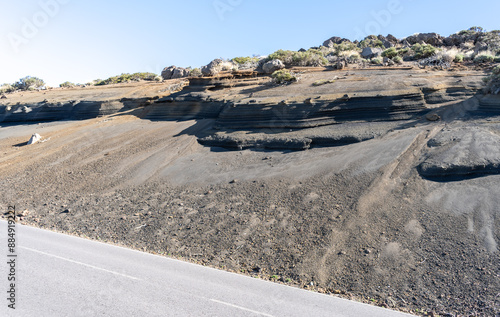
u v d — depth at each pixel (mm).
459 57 26812
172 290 7090
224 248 10078
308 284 8211
